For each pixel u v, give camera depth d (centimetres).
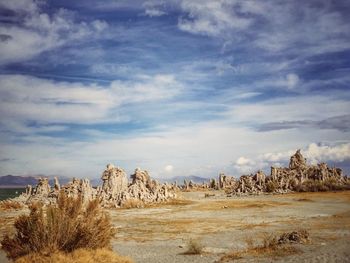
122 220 5219
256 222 4509
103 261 2114
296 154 12106
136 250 2961
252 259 2225
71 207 2308
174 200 8481
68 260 2044
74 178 8575
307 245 2533
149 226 4547
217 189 15450
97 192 8344
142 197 8175
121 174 8569
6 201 7762
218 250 2805
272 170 11512
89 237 2262
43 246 2128
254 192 10456
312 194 9044
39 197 8331
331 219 4459
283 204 6788
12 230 4103
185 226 4444
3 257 2392
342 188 9938
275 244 2656
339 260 2006
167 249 2973
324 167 11181
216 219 5016
